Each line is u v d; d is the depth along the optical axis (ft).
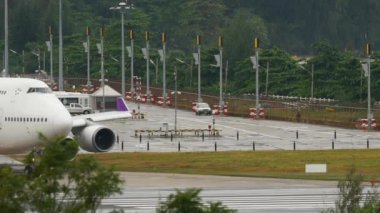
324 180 523.70
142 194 467.11
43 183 242.17
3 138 512.63
